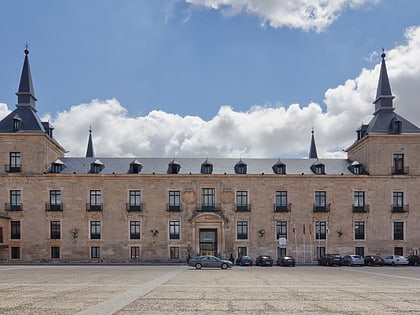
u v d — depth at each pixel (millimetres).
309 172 61250
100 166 60688
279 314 14797
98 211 58500
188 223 58812
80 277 30469
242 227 58969
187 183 59375
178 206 58969
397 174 59219
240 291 21641
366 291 21906
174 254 58406
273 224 58938
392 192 59188
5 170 58188
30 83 62219
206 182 59375
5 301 17609
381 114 62188
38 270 39281
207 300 18125
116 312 15023
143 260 58188
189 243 58469
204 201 59344
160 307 16172
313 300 18297
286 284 25734
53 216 58156
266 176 59375
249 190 59406
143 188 59219
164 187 59344
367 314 14922
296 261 58312
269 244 58625
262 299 18547
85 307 16062
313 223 59031
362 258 52875
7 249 57375
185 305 16703
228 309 15773
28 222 57938
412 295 20234
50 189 58500
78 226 58312
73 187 58719
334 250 58562
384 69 63344
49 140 60531
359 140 61844
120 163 62719
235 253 58375
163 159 63844
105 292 20828
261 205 59156
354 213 58875
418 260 53969
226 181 59438
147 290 21844
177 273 36031
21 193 58188
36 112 63156
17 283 25547
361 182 59344
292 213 59062
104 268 43781
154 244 58438
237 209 58938
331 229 58906
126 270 40125
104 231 58438
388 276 33188
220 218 58500
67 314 14594
